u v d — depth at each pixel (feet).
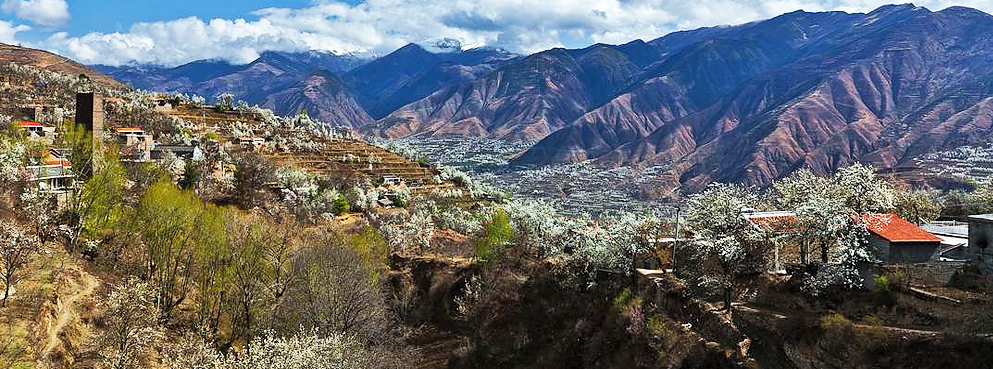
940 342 160.15
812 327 179.22
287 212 351.05
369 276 239.71
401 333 258.16
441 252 346.95
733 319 197.77
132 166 310.04
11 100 531.50
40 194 216.13
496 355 249.34
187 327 199.72
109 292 187.83
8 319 148.66
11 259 167.84
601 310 241.14
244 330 201.77
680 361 198.49
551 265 276.82
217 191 370.53
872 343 166.91
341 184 486.79
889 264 192.95
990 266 184.03
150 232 208.44
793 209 232.32
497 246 291.58
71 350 157.99
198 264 211.41
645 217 276.62
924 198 308.40
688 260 237.86
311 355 151.53
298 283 208.23
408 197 523.29
